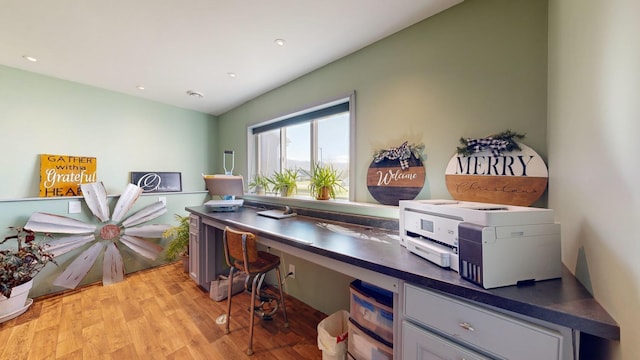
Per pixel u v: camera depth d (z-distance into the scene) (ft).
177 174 11.78
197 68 7.85
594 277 2.42
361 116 6.62
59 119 8.77
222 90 9.75
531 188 4.06
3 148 7.82
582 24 2.68
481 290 2.58
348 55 6.93
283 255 8.32
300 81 8.41
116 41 6.30
